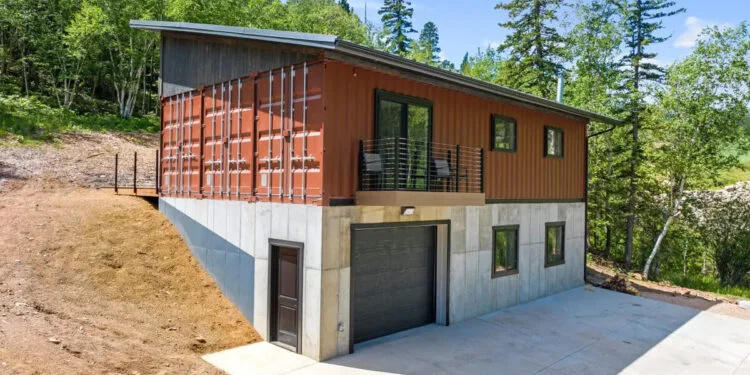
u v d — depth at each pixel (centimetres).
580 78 2183
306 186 828
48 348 597
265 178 916
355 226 853
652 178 2164
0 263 848
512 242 1284
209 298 982
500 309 1221
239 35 921
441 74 918
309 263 812
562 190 1495
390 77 930
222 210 1019
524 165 1323
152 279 967
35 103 2362
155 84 3309
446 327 1043
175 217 1182
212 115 1067
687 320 1166
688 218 2200
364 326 917
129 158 1952
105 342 678
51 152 1795
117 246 1029
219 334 870
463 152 1106
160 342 754
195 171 1115
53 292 802
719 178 2236
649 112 2139
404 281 1007
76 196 1305
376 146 891
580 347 929
